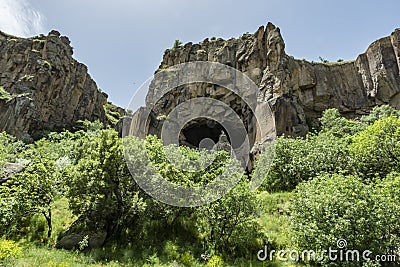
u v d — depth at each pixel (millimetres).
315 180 9039
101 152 10172
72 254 7930
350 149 13375
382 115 22953
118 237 9320
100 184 9328
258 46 28500
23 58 44281
